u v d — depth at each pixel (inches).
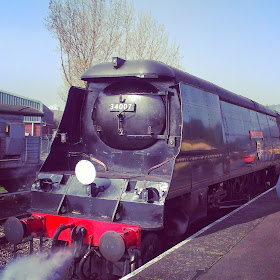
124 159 226.8
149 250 186.5
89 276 181.8
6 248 241.6
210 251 185.5
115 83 227.0
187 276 152.4
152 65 208.7
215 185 272.2
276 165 492.1
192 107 216.5
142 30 789.9
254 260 172.1
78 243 183.3
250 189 395.2
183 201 207.8
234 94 342.3
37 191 210.4
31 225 192.2
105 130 228.1
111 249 162.2
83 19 695.1
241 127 335.9
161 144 216.1
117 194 187.3
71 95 230.5
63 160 233.6
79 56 704.4
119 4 729.6
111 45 725.9
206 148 234.4
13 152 513.0
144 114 215.9
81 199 195.8
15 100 1040.2
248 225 242.2
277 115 514.6
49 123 1555.1
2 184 504.7
